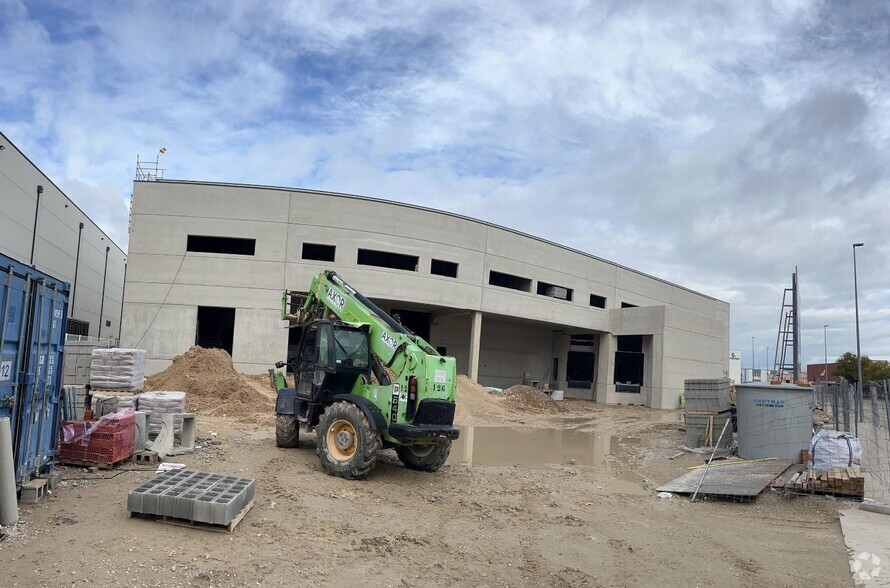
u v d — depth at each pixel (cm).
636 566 674
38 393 743
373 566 608
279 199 3148
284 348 3084
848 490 994
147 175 3369
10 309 658
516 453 1606
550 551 711
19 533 594
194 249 3181
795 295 3478
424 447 1145
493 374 4456
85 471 873
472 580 599
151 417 1114
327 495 877
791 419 1306
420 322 4156
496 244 3803
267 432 1509
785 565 689
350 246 3234
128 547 573
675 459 1516
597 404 4238
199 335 3447
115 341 3067
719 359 4775
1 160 3081
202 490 687
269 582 535
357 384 1088
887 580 642
